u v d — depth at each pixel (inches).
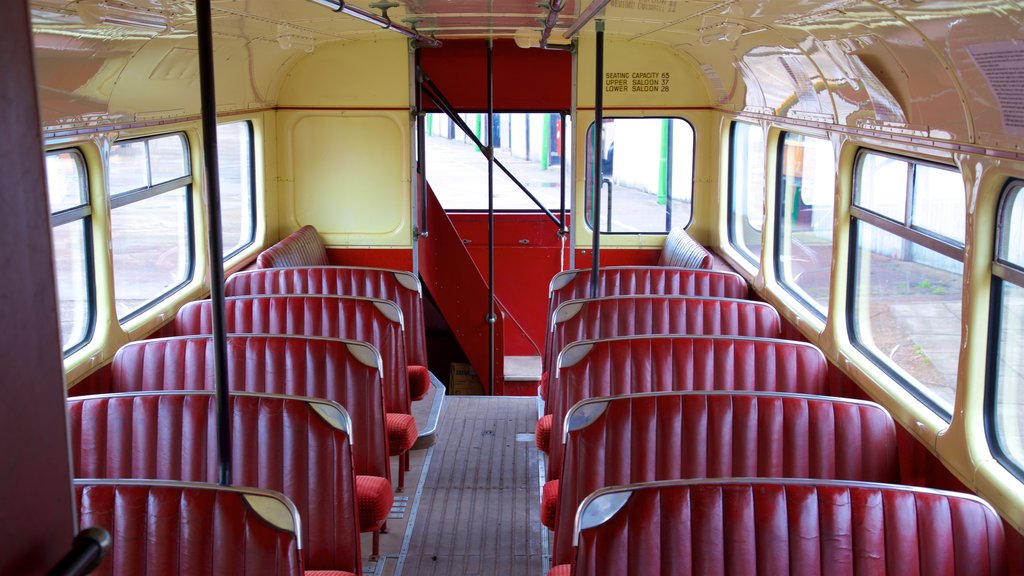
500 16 208.4
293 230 339.3
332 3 152.3
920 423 160.2
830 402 143.6
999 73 118.3
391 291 256.2
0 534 34.0
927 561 107.1
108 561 105.7
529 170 348.8
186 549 105.8
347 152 333.7
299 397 139.6
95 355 195.0
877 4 124.6
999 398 141.3
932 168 163.8
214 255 116.9
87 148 196.5
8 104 34.1
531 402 293.3
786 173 261.1
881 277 191.0
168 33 190.2
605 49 328.2
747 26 194.7
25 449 35.5
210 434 139.9
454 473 235.6
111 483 107.5
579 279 255.9
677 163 338.0
